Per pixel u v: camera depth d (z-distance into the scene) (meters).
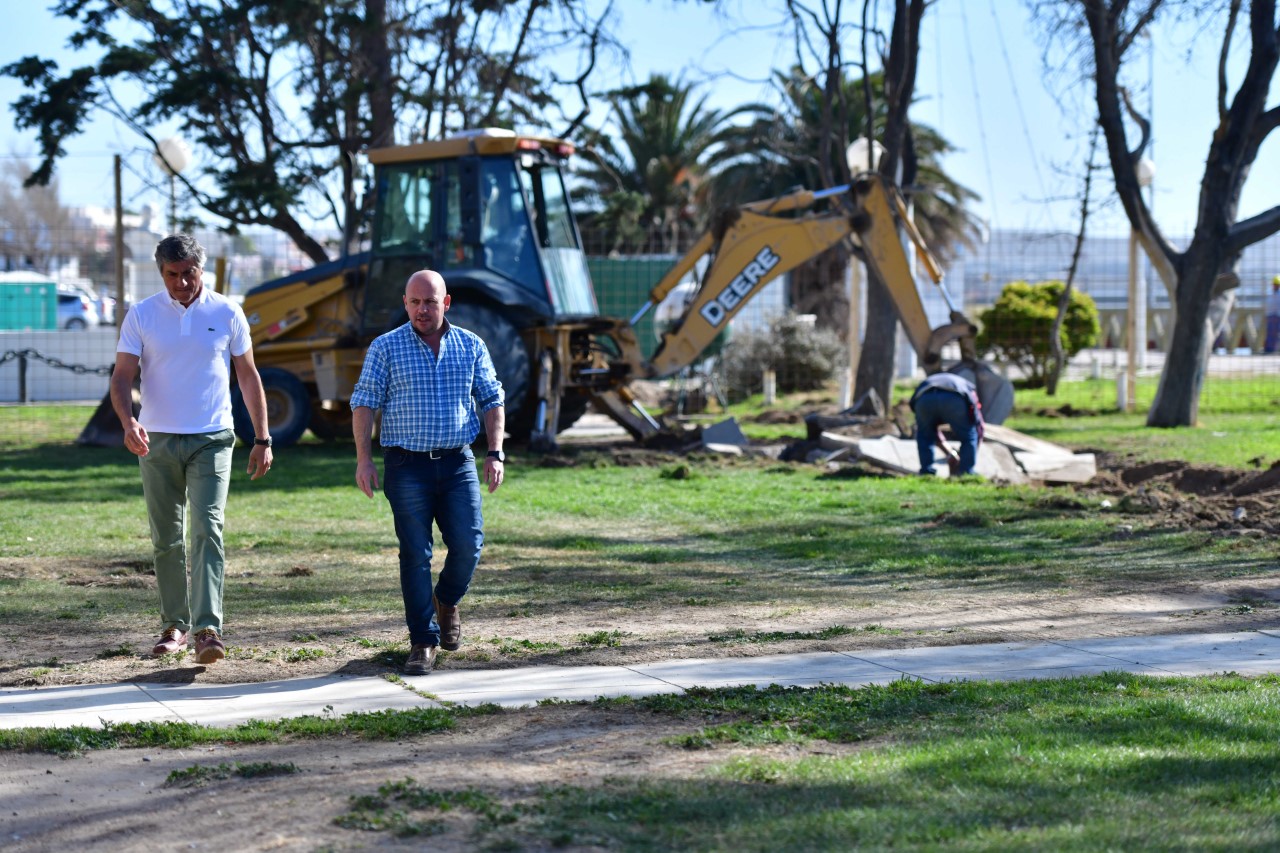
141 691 8.99
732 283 28.78
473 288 27.30
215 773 6.99
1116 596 12.73
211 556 9.59
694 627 11.30
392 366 9.50
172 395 9.59
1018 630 11.08
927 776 6.63
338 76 39.06
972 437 23.03
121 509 19.66
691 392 41.09
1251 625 11.20
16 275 59.06
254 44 38.62
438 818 6.19
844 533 17.17
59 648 10.44
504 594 13.04
